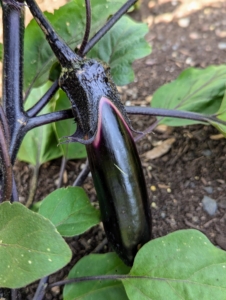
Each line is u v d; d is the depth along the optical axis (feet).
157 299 0.75
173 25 1.75
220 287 0.73
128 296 0.77
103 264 0.89
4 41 0.75
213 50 1.57
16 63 0.76
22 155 1.22
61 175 1.15
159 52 1.63
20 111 0.77
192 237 0.78
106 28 0.83
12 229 0.61
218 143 1.20
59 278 1.01
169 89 1.22
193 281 0.74
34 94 1.28
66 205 0.87
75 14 0.95
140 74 1.54
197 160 1.17
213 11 1.78
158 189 1.13
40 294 0.86
